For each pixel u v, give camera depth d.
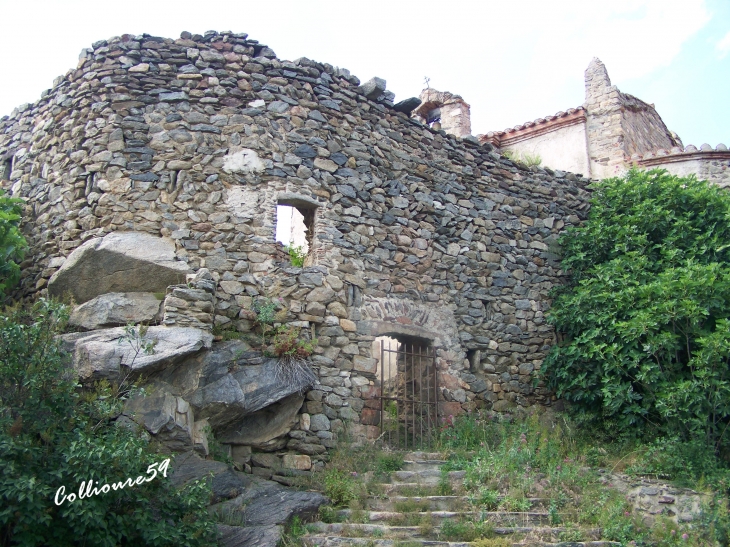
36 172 10.05
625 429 9.51
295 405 8.56
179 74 9.66
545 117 16.17
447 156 11.34
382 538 6.73
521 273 11.53
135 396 7.09
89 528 5.65
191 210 9.19
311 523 7.02
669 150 14.26
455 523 7.01
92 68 9.75
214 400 7.64
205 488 6.43
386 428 9.38
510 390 10.87
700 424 8.66
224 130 9.55
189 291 8.02
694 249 10.41
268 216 9.40
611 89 15.73
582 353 10.17
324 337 9.28
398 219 10.49
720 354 8.84
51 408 6.13
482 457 8.47
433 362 10.24
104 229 9.05
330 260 9.65
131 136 9.39
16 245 9.16
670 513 7.64
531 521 7.19
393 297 10.12
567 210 12.31
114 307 8.15
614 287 10.34
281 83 9.95
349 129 10.35
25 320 6.92
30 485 5.35
